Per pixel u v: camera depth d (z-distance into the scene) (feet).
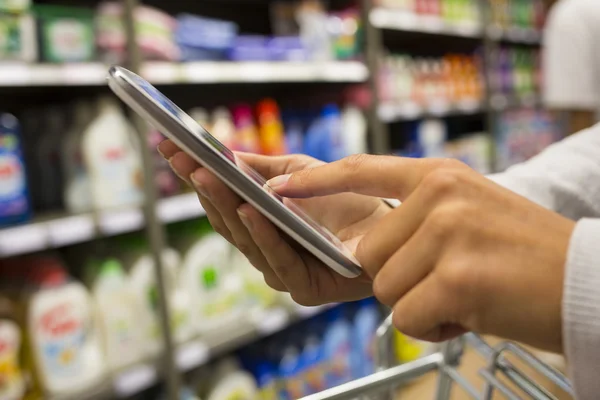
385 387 1.72
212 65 5.04
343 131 6.63
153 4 6.15
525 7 10.49
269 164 1.94
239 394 5.44
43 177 4.54
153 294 4.81
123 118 4.71
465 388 1.74
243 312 5.62
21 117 4.92
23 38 3.95
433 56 9.72
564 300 0.87
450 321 1.01
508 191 1.05
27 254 4.58
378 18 6.85
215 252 5.35
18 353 4.16
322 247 1.34
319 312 6.26
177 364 4.77
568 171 1.95
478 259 0.96
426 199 1.07
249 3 7.22
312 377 6.06
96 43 4.36
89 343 4.43
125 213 4.52
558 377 1.45
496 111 9.50
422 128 8.08
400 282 1.06
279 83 7.52
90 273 4.60
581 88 5.80
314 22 6.18
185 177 1.49
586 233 0.91
